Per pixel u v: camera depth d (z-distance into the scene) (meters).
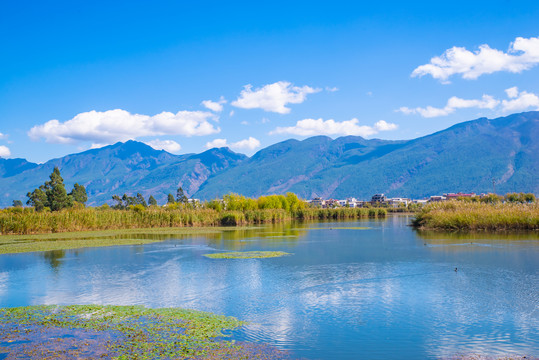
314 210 121.00
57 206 115.56
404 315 18.31
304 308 19.58
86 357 13.92
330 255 36.28
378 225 82.00
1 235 56.94
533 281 24.39
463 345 14.82
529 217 53.31
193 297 21.83
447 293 21.89
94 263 32.94
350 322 17.45
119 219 70.31
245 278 26.50
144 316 18.39
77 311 19.28
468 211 60.16
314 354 14.13
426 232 58.66
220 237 54.72
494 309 18.97
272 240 50.56
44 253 38.81
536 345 14.76
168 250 40.69
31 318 18.25
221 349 14.55
